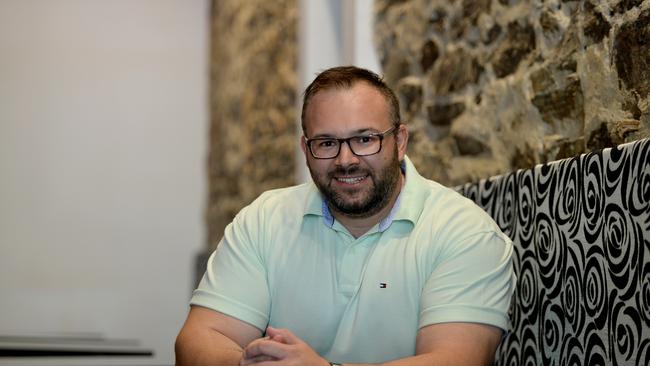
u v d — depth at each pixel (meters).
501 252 1.94
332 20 4.56
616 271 1.79
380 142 1.89
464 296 1.85
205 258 4.26
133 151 6.98
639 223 1.70
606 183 1.84
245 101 5.77
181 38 7.14
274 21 5.14
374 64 3.76
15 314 6.68
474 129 2.81
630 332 1.73
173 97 7.09
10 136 6.77
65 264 6.79
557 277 2.06
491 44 2.70
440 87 3.08
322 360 1.73
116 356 4.20
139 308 6.89
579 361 1.95
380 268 1.96
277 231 2.08
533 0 2.43
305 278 2.01
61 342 5.16
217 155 6.64
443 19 3.08
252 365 1.74
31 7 6.84
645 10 1.88
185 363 1.93
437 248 1.93
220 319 2.01
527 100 2.46
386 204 1.98
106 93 6.96
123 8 7.04
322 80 1.94
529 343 2.23
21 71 6.82
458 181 2.93
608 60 2.04
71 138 6.88
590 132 2.13
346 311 1.96
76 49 6.92
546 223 2.12
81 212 6.86
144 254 6.94
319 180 1.92
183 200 7.04
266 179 5.23
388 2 3.62
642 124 1.89
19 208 6.75
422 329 1.85
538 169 2.18
